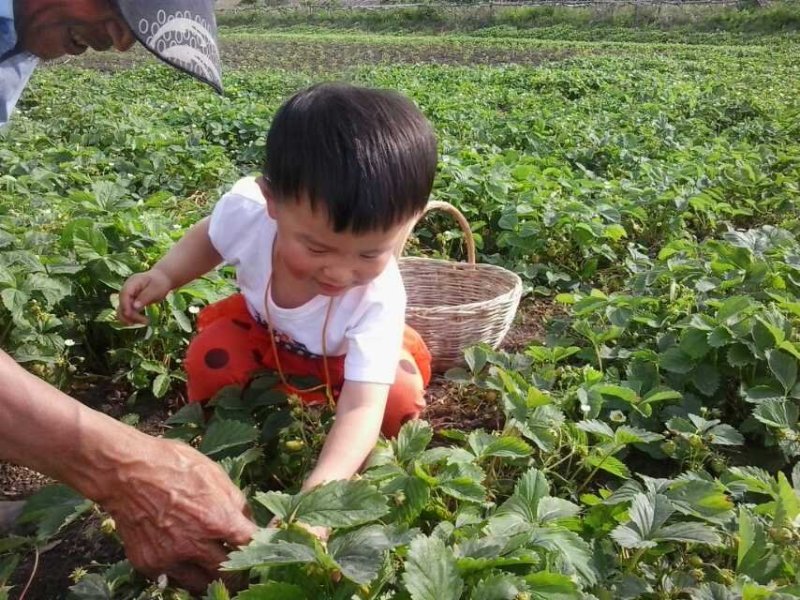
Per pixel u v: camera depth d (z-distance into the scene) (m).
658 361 1.10
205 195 2.12
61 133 3.03
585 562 0.67
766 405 0.98
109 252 1.29
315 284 0.75
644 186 2.13
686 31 11.27
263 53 9.96
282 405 0.93
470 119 3.44
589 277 1.69
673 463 0.99
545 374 1.08
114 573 0.72
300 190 0.67
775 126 3.32
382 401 0.80
